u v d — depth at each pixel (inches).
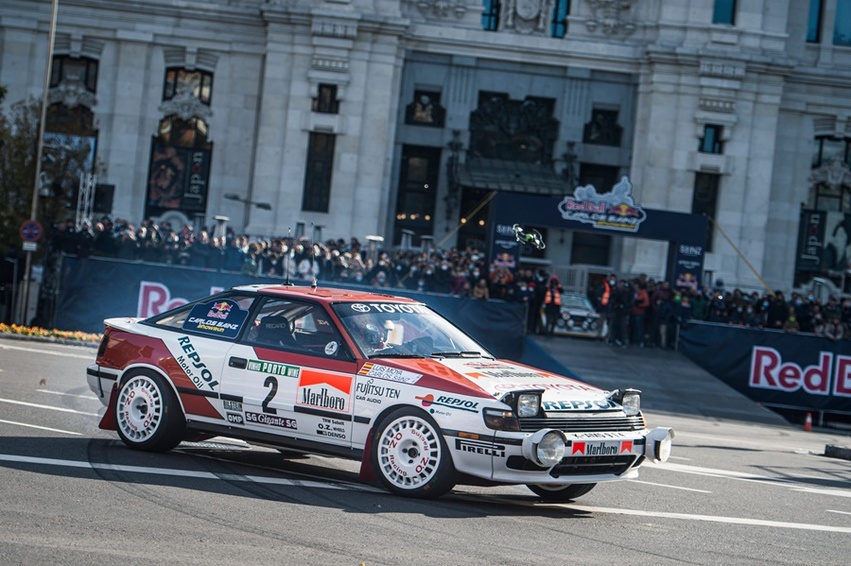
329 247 1505.9
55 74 2042.3
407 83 2050.9
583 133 2073.1
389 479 384.8
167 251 1321.4
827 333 1318.9
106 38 2047.2
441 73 2054.6
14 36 2015.3
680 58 2004.2
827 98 2126.0
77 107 2054.6
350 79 1995.6
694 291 1429.6
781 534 381.7
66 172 1737.2
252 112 2064.5
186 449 458.9
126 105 2049.7
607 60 2053.4
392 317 421.4
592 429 381.7
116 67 2050.9
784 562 332.8
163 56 2059.5
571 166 2048.5
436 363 398.3
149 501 345.4
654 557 324.5
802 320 1507.1
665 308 1412.4
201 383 423.5
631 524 376.5
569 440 371.2
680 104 2022.6
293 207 1995.6
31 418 502.0
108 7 2033.7
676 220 1418.6
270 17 1983.3
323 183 2012.8
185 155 2070.6
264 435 412.8
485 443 366.9
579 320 1469.0
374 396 388.8
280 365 410.0
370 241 1545.3
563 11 2074.3
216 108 2064.5
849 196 2159.2
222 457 447.8
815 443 909.8
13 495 338.0
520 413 368.2
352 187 1995.6
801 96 2124.8
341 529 326.0
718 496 460.8
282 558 287.9
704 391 1241.4
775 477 564.1
